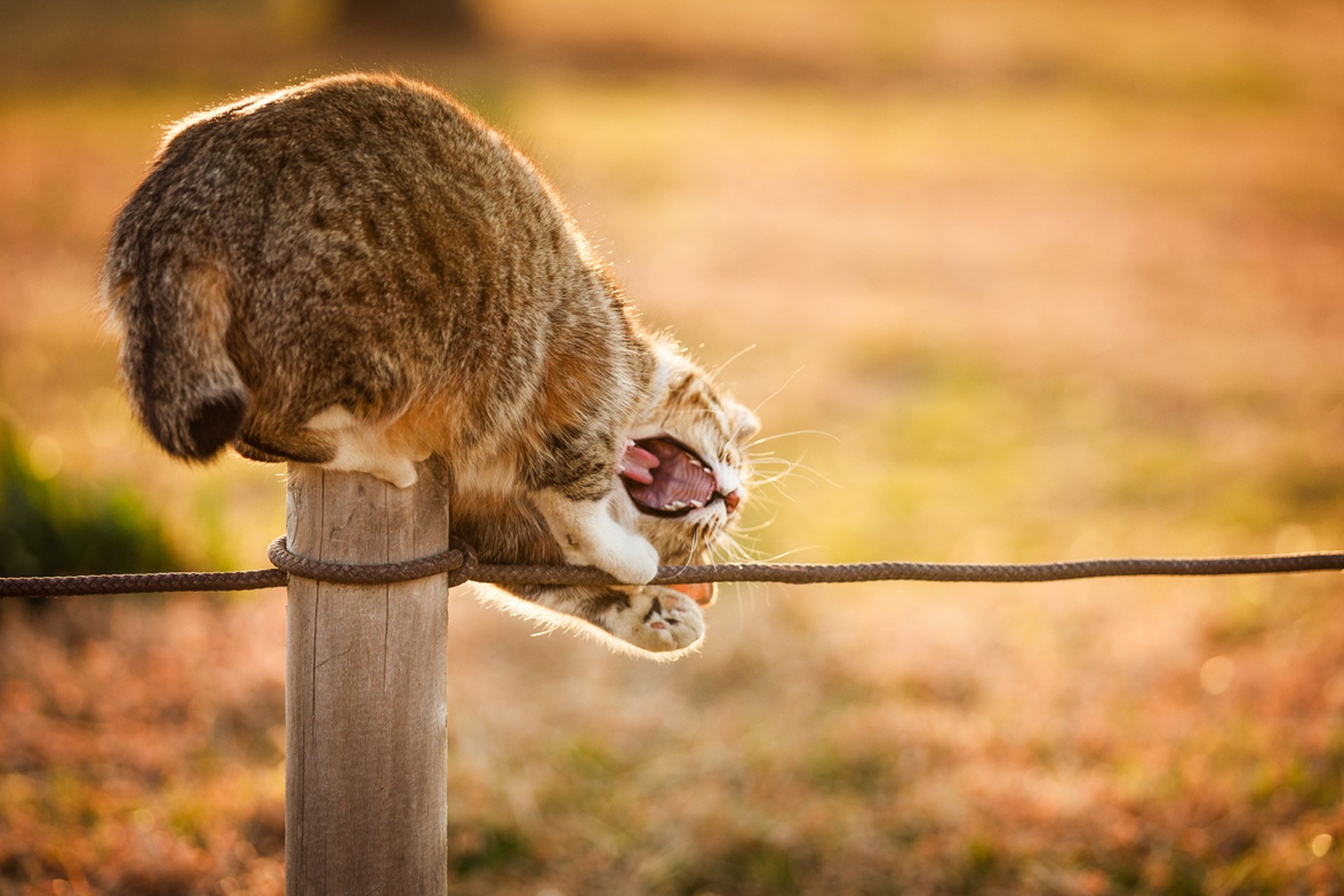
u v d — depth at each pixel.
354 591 2.57
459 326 2.83
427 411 2.87
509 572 2.98
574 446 3.18
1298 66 31.81
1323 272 14.88
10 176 16.50
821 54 30.00
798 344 11.67
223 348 2.56
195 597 6.68
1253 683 5.91
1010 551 7.71
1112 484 8.77
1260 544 7.61
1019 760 5.47
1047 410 10.30
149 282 2.58
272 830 4.87
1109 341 11.98
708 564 3.57
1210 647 6.47
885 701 6.09
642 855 4.95
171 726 5.54
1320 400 10.42
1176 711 5.73
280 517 7.91
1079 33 33.88
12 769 5.17
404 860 2.69
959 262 14.98
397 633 2.60
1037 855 4.82
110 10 33.72
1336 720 5.48
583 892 4.75
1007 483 8.85
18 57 26.53
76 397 9.67
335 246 2.63
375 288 2.66
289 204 2.62
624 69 28.14
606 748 5.62
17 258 13.30
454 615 6.90
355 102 2.85
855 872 4.84
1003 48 31.19
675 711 5.99
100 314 2.86
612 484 3.30
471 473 3.16
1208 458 9.17
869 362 11.32
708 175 18.86
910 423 10.02
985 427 9.91
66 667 5.82
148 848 4.54
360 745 2.62
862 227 16.34
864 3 36.59
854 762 5.51
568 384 3.18
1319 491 8.56
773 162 20.00
